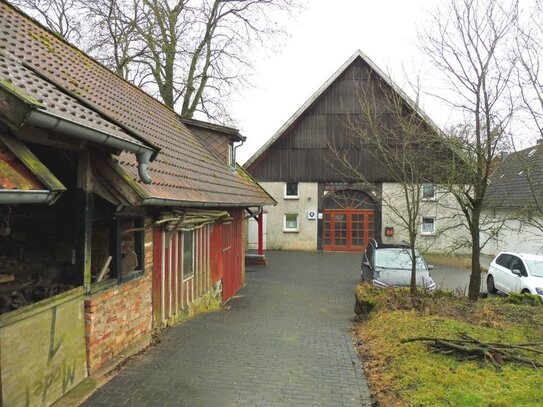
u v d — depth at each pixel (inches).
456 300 368.2
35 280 199.9
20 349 145.6
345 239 1047.6
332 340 300.4
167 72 784.3
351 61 1008.2
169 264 304.0
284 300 534.9
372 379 214.5
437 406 172.4
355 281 683.4
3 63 164.9
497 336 266.8
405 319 300.2
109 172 197.3
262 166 1057.5
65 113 146.3
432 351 235.5
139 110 423.5
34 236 215.6
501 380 198.4
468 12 343.3
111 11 708.0
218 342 272.8
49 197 127.7
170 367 217.9
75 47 402.0
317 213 1047.0
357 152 1027.3
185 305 347.9
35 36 311.1
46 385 160.1
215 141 609.9
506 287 575.8
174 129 504.7
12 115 123.0
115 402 173.8
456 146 372.5
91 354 193.0
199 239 390.6
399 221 964.0
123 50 756.6
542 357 234.5
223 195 410.9
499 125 350.9
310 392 197.2
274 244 1061.1
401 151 472.4
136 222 252.8
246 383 203.9
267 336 302.4
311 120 1043.3
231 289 543.2
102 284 207.5
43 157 201.0
